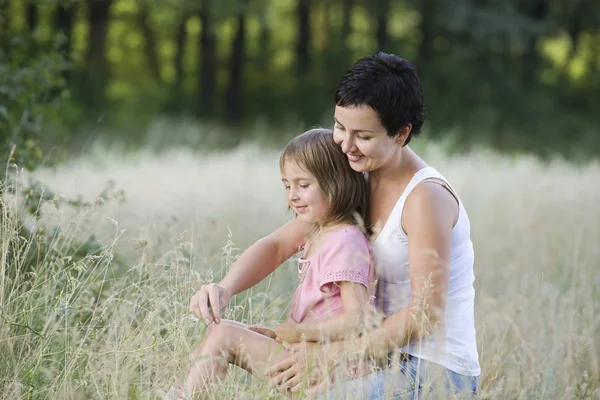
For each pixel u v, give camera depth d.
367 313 5.38
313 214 5.81
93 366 5.86
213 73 51.19
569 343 7.09
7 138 9.06
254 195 16.19
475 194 16.28
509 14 46.72
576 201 15.25
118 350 5.90
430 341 5.57
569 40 56.78
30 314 6.34
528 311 8.17
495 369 6.47
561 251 11.53
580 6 51.41
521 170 20.67
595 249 11.62
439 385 5.29
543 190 16.62
